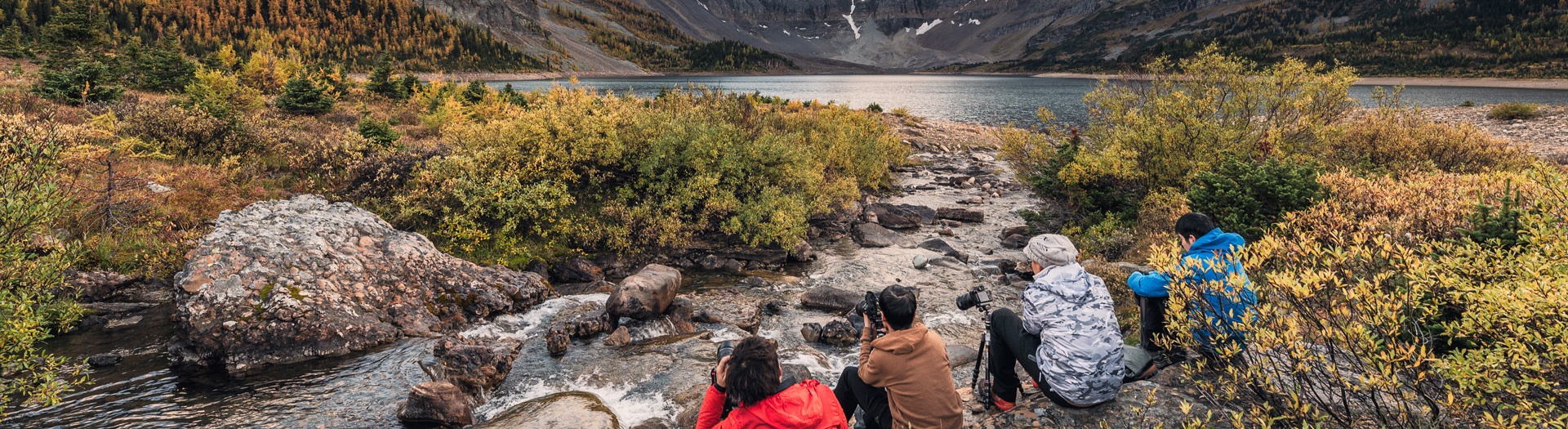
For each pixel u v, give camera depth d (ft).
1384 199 24.18
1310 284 10.82
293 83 82.48
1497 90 337.52
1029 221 46.16
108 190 33.83
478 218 37.22
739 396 10.93
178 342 22.89
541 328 26.37
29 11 343.87
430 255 29.84
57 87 67.21
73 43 125.29
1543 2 639.35
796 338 26.30
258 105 81.51
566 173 38.83
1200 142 40.98
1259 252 12.48
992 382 14.92
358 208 32.30
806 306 30.40
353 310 24.89
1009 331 13.69
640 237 38.34
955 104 255.09
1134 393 14.34
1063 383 12.73
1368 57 563.89
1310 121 42.83
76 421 17.72
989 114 191.62
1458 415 10.05
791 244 38.04
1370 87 384.27
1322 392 12.80
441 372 21.16
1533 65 451.94
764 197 40.55
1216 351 12.49
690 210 40.60
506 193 36.94
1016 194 64.85
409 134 78.54
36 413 17.99
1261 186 29.04
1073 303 12.82
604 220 39.01
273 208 29.84
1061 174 44.21
